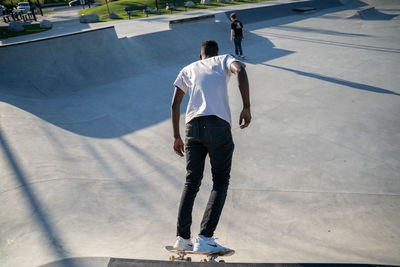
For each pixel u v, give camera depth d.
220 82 1.59
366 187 3.70
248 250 2.55
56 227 2.67
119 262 1.29
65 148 4.57
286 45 12.15
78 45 9.00
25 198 3.05
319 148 4.65
